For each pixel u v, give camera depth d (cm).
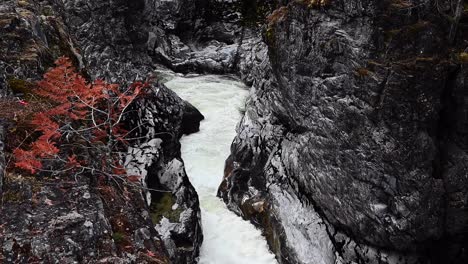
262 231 1042
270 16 1050
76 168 460
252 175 1135
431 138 750
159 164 1038
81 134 516
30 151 450
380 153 771
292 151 1025
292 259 927
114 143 593
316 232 934
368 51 753
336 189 874
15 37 638
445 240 844
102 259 382
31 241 371
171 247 868
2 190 411
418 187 763
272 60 1012
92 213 412
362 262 861
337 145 845
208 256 987
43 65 642
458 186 778
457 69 721
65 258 369
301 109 940
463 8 738
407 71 715
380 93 744
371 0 728
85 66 820
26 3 764
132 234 440
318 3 828
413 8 718
